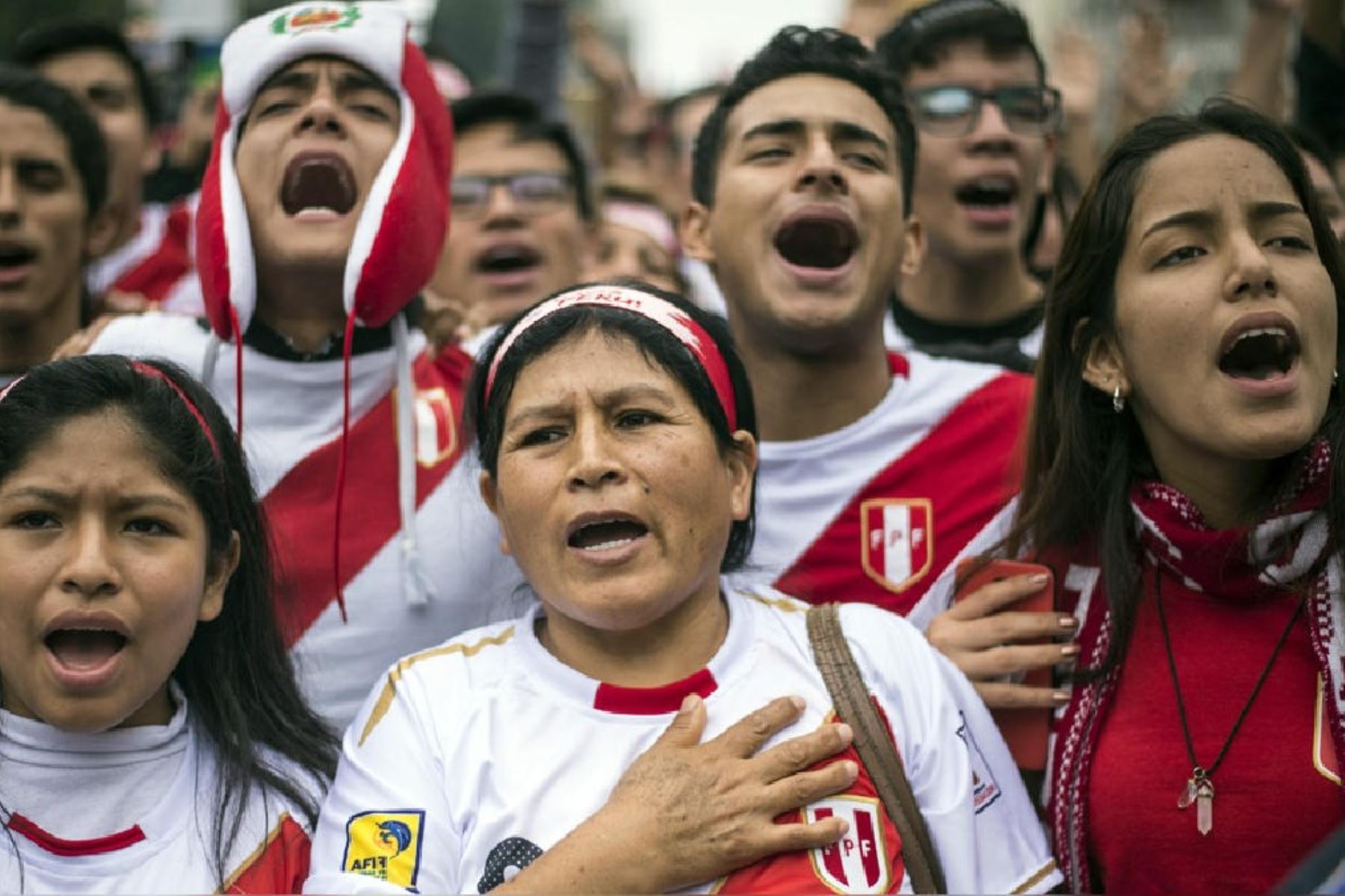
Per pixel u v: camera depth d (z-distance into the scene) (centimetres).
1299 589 330
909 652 321
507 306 596
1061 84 710
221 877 302
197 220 406
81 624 294
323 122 404
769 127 418
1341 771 317
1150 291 335
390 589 390
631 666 311
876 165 419
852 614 326
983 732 328
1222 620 335
